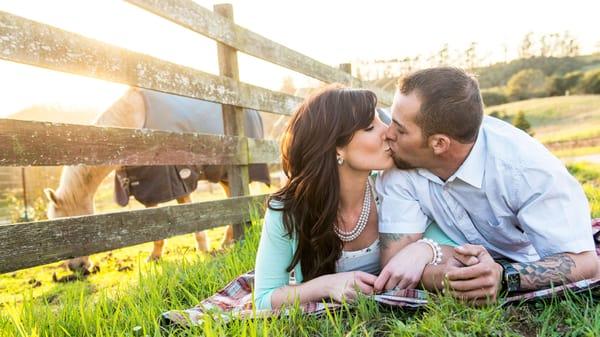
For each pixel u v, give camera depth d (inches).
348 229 75.1
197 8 124.3
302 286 68.6
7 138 81.5
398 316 61.0
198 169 177.0
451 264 64.6
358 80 226.8
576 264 63.7
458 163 70.2
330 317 56.3
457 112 64.6
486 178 70.4
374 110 68.9
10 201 416.8
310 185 69.1
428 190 73.6
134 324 66.3
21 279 158.1
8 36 80.5
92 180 169.2
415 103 66.3
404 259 66.9
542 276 62.0
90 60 94.8
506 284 62.2
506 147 69.7
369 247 77.4
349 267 78.1
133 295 84.1
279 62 159.6
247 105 146.4
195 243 206.2
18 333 64.5
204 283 89.2
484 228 75.2
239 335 55.4
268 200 73.4
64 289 128.5
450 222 75.5
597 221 84.3
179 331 63.8
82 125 94.3
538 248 68.5
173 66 116.2
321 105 68.7
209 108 180.4
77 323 69.7
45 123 87.5
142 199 164.4
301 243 71.7
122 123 164.2
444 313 55.8
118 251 197.3
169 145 116.0
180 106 171.9
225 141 137.3
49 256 88.1
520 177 67.9
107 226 99.7
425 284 67.2
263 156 156.9
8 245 81.7
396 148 70.5
